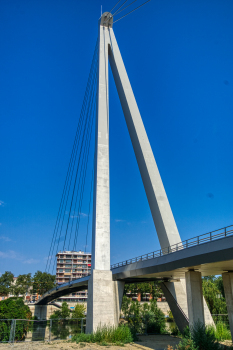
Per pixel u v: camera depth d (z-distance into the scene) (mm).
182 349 19344
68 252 137750
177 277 36094
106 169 36219
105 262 31750
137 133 44844
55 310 85562
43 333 41062
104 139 37906
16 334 34250
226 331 28953
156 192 39844
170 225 37562
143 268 32688
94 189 36250
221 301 45375
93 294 29156
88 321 28984
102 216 33781
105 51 46188
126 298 56875
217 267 25141
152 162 42594
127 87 48938
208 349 19172
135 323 43188
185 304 34219
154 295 78688
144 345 24172
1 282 105500
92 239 34188
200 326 22359
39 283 103500
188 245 25250
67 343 23312
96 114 40719
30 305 82625
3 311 39250
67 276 133500
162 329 39406
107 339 24000
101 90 41688
